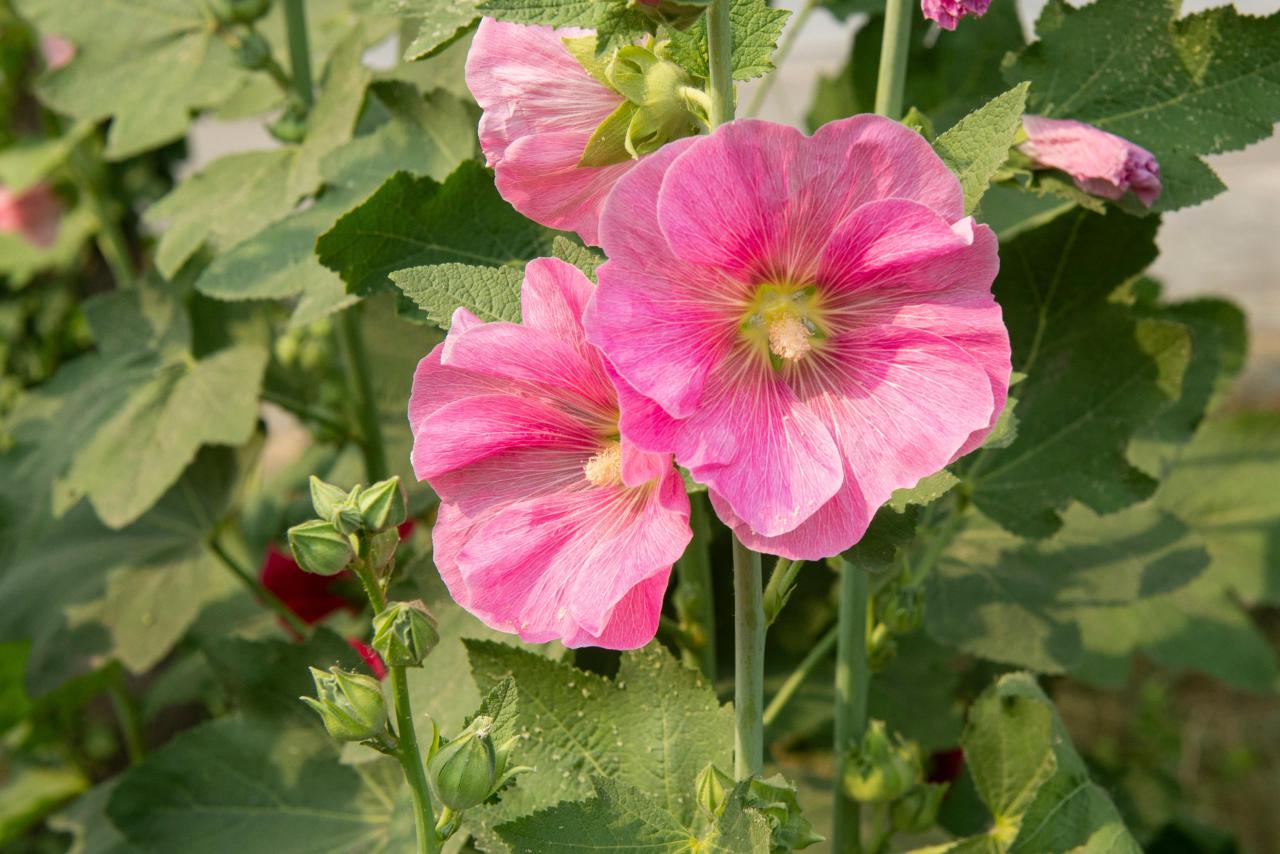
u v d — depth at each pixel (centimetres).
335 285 117
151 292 146
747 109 143
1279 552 162
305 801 128
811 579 136
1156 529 131
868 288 96
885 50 111
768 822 101
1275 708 251
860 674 117
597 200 102
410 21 127
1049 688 171
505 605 98
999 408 96
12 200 220
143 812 128
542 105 101
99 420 139
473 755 97
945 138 99
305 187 124
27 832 204
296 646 129
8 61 218
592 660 122
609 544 97
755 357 96
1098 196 111
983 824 136
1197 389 140
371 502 97
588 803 102
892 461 95
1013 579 129
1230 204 407
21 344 236
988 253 95
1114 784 189
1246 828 225
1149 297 172
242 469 150
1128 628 159
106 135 208
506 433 98
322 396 155
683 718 107
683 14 96
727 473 95
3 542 151
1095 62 114
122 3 148
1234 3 112
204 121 198
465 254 115
